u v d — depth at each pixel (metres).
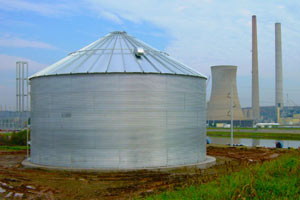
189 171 29.27
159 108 29.98
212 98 167.75
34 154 32.81
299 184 20.50
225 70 161.50
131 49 33.91
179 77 31.25
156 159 29.66
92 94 29.41
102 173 28.28
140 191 22.16
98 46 34.94
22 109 49.56
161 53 35.75
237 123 170.00
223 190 18.69
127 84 29.31
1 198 20.61
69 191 22.36
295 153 36.09
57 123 30.50
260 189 19.33
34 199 20.45
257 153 47.38
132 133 29.19
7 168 31.53
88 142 29.34
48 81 31.12
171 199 18.20
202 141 34.00
